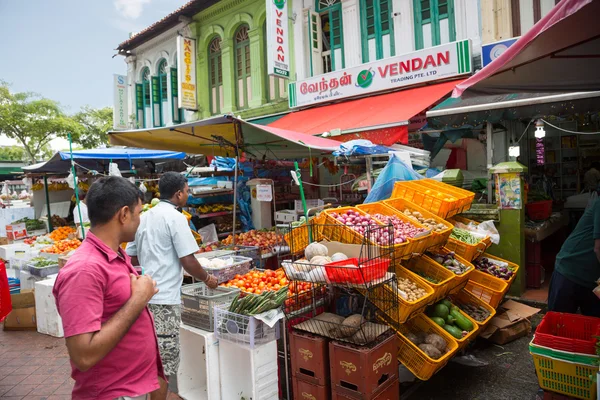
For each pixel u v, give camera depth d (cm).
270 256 625
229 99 1459
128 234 206
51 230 1180
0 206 1545
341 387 324
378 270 326
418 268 451
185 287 429
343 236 396
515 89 470
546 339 320
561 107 634
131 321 185
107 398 190
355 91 1100
